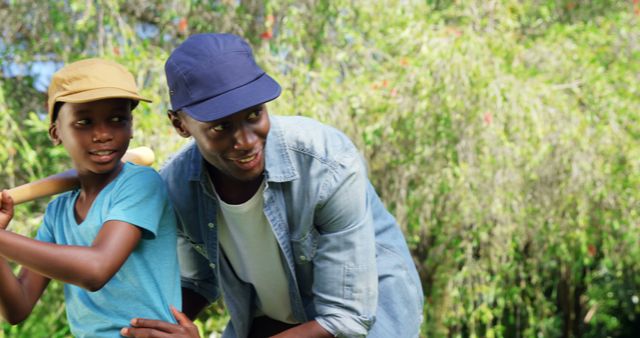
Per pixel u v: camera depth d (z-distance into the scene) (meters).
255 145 2.22
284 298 2.71
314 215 2.47
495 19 6.61
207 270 2.86
